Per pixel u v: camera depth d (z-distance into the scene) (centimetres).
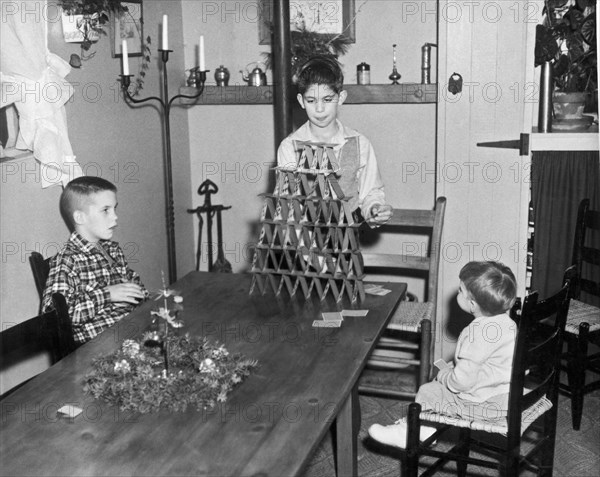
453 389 252
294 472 154
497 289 245
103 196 288
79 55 329
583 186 359
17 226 290
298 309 264
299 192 269
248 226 441
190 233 446
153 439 169
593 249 336
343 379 202
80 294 275
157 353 210
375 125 402
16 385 301
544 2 358
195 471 155
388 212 283
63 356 234
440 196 374
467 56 357
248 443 166
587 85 366
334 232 266
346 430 248
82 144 336
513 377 226
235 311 262
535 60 356
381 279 414
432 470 250
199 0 419
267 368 210
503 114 358
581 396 319
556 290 373
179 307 210
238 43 419
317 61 284
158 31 397
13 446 167
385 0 389
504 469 234
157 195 406
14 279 291
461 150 367
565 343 375
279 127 355
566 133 354
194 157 441
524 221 365
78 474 155
